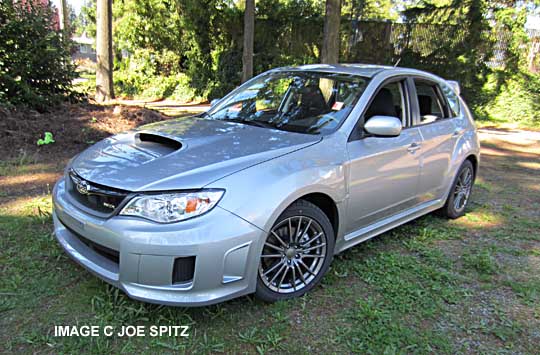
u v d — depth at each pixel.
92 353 2.40
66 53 8.21
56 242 3.57
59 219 3.03
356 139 3.31
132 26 14.62
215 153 2.85
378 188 3.47
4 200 4.49
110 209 2.57
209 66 14.93
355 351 2.51
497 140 10.30
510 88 12.84
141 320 2.69
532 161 8.19
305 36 14.62
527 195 5.88
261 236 2.63
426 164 4.02
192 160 2.74
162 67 15.42
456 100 4.77
